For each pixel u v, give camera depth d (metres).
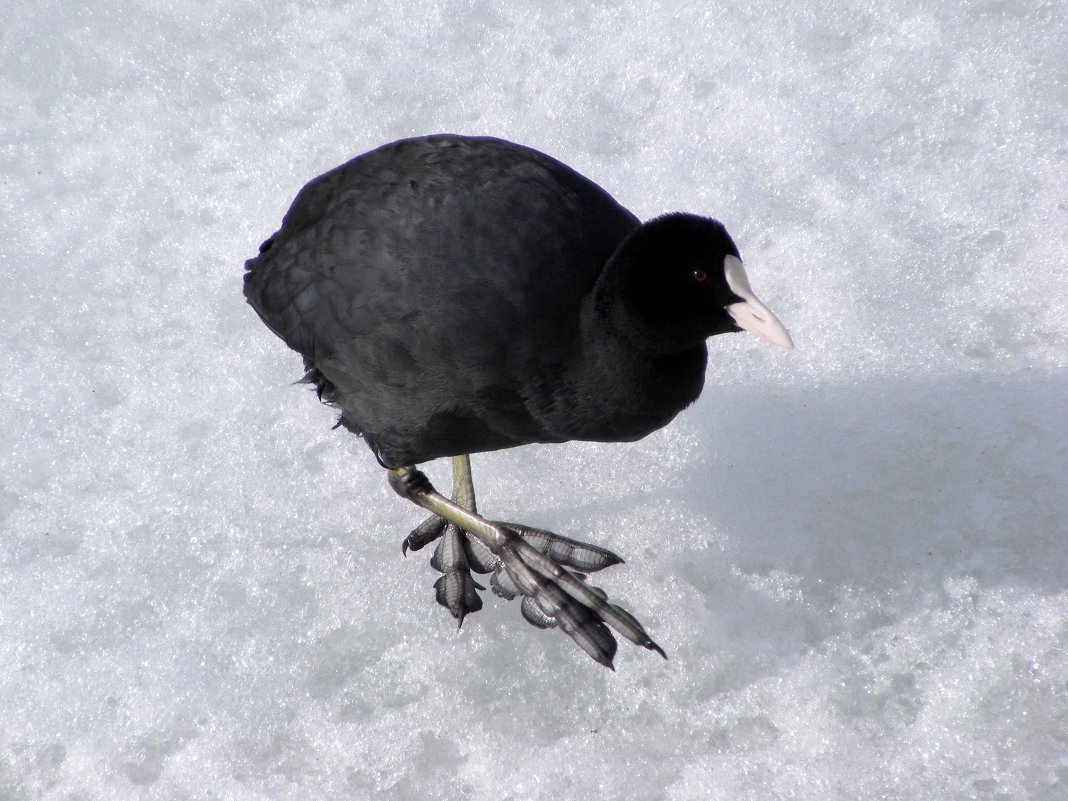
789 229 11.31
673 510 9.68
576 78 12.76
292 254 8.55
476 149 8.50
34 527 9.77
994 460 9.45
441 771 8.27
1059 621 8.47
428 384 8.09
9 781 8.39
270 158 12.41
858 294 10.75
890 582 8.92
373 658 8.91
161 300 11.38
